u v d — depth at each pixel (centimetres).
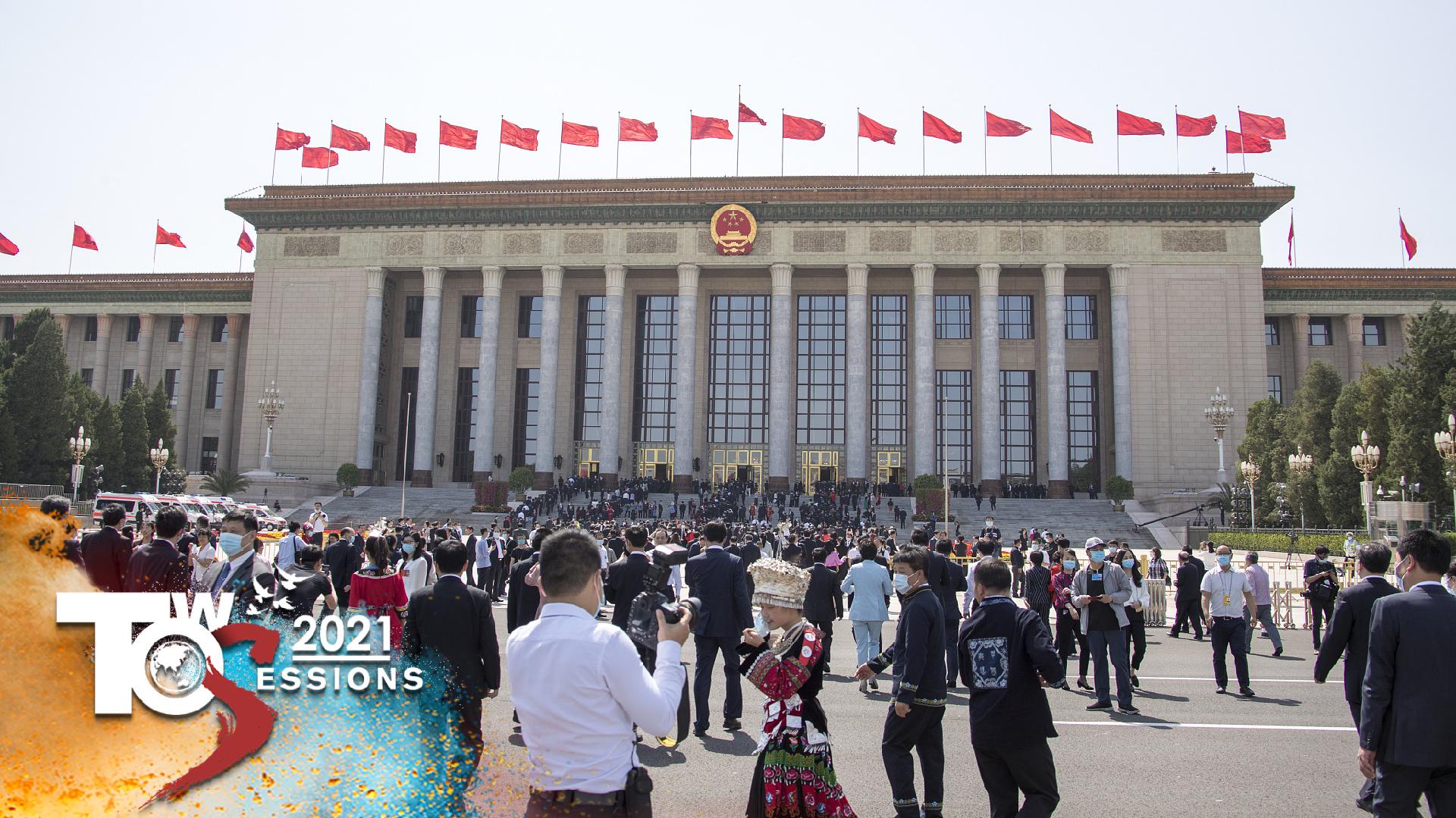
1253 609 1548
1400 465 4666
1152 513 6084
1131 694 1348
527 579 1209
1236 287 6612
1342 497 5062
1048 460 6606
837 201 6775
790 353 6944
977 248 6744
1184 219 6675
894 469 7062
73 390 6372
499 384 7362
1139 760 1072
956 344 7138
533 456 7312
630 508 6159
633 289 7375
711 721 1253
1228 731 1230
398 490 6888
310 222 7256
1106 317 6994
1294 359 7425
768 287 7281
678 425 6812
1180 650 2092
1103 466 6875
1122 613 1370
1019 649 738
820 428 7225
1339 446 5175
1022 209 6706
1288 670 1784
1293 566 3734
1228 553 1518
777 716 675
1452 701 674
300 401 7094
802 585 684
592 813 454
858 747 1134
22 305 8369
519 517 5656
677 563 1102
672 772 988
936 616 838
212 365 8188
